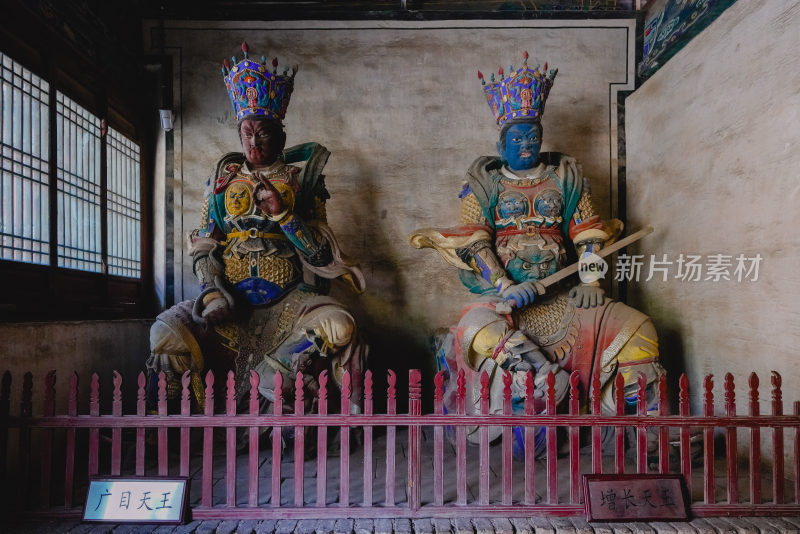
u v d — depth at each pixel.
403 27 6.77
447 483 3.98
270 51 6.71
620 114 6.75
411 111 6.75
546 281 5.00
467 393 5.05
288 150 5.70
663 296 5.86
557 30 6.75
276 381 3.31
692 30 5.41
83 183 5.21
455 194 6.72
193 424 3.28
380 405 6.50
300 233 5.04
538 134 5.36
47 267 4.52
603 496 3.26
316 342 4.85
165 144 6.67
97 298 5.40
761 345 4.35
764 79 4.38
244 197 5.16
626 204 6.71
